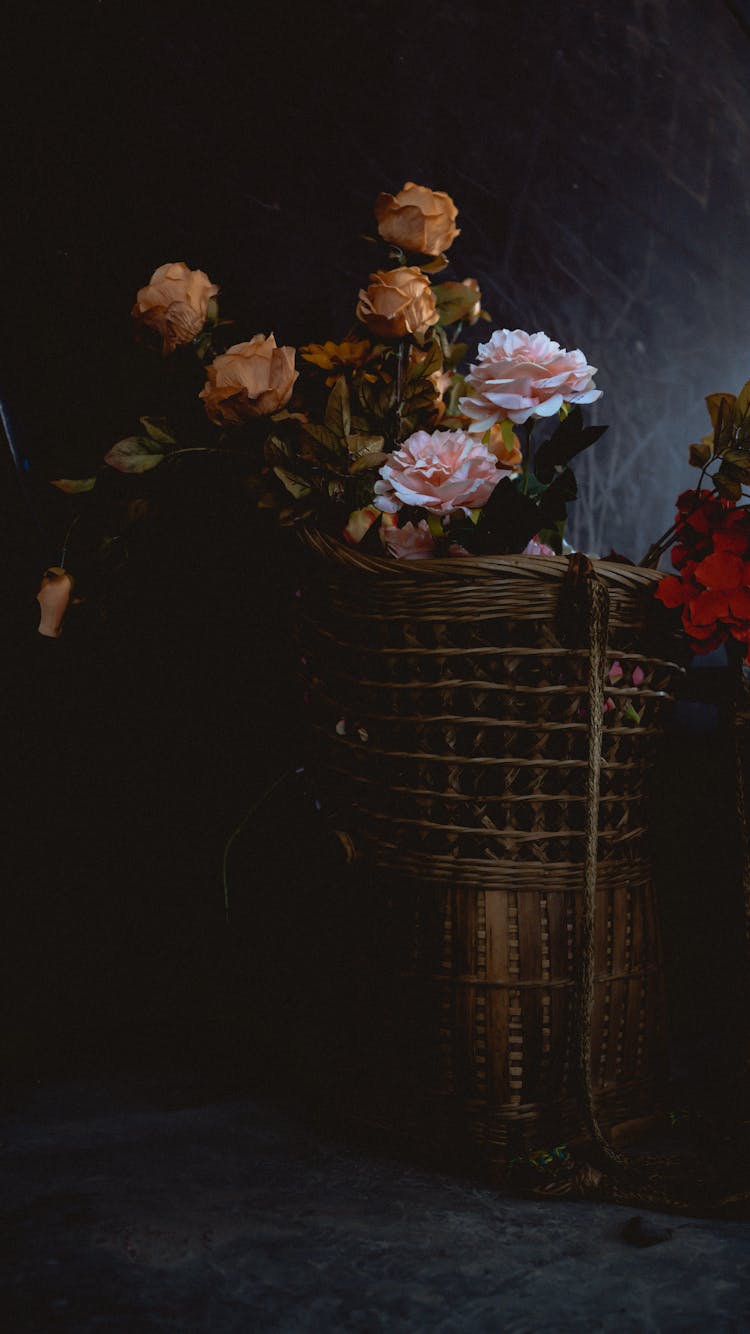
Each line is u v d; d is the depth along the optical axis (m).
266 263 1.52
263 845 1.50
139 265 1.46
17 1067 1.37
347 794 1.19
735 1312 0.86
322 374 1.52
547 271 1.75
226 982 1.48
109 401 1.45
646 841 1.22
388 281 1.23
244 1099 1.32
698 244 1.90
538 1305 0.86
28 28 1.39
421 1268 0.92
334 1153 1.17
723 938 1.50
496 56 1.69
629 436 1.84
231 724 1.50
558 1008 1.13
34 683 1.41
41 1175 1.07
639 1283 0.90
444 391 1.37
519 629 1.10
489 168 1.69
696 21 1.89
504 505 1.12
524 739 1.12
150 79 1.45
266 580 1.50
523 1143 1.11
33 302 1.41
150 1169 1.10
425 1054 1.13
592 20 1.78
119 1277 0.88
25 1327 0.80
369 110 1.59
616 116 1.81
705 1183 1.08
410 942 1.14
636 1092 1.21
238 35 1.49
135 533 1.43
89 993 1.42
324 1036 1.23
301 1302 0.86
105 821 1.44
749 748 1.31
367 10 1.58
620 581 1.12
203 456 1.42
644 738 1.19
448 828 1.12
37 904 1.40
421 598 1.10
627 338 1.83
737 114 1.95
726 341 1.94
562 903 1.13
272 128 1.52
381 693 1.15
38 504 1.41
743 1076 1.30
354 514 1.16
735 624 1.13
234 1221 0.99
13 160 1.39
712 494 1.19
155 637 1.47
